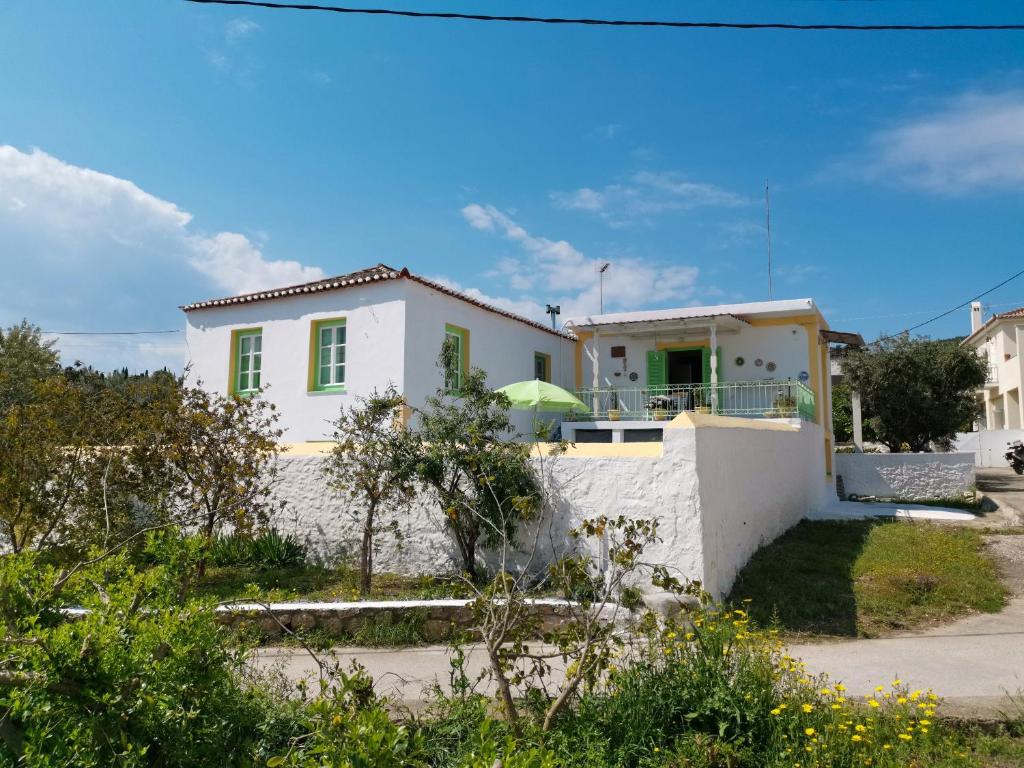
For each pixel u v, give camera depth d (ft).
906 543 34.83
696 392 55.88
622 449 26.21
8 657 10.06
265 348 45.47
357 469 28.73
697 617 16.60
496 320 51.01
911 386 71.92
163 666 10.69
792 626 23.56
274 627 22.07
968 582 28.02
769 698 14.53
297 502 32.99
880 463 59.98
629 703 14.20
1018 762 13.76
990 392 115.75
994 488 60.13
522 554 27.17
